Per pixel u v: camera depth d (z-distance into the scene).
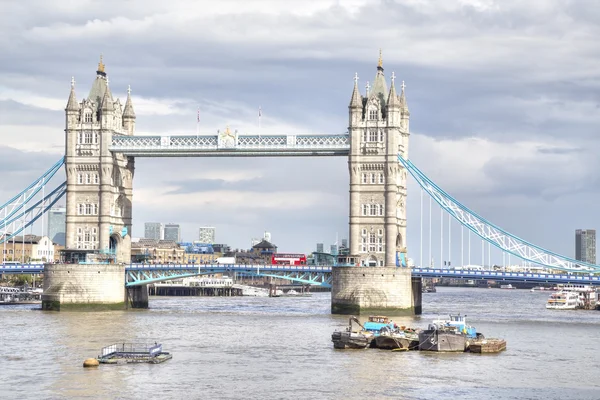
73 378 130.38
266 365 142.25
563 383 131.25
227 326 199.88
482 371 139.12
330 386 126.81
